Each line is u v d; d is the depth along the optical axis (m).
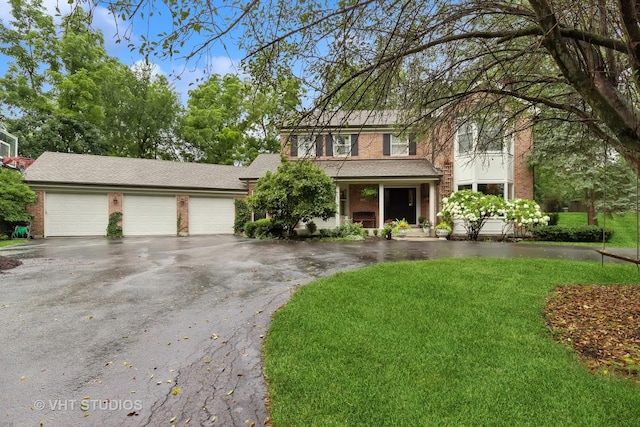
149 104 27.55
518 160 14.55
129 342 3.70
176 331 3.99
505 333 3.71
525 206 13.25
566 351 3.29
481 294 5.15
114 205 16.44
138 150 28.33
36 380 2.94
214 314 4.55
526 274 6.46
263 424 2.35
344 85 3.88
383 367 2.99
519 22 4.18
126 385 2.87
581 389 2.62
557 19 3.01
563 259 8.38
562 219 18.27
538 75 4.66
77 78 23.19
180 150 29.67
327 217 14.24
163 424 2.37
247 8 2.89
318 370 2.96
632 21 2.63
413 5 3.54
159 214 17.41
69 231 15.75
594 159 6.94
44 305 4.92
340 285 5.69
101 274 7.01
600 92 3.35
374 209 17.23
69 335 3.87
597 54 3.45
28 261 8.65
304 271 7.23
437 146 6.22
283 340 3.59
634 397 2.50
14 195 14.16
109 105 26.61
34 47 23.16
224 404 2.60
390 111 6.10
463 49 4.54
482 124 5.80
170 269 7.53
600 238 13.09
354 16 3.37
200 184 18.33
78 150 23.64
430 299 4.91
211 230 18.58
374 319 4.14
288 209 14.12
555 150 7.23
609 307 4.56
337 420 2.32
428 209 16.39
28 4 22.70
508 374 2.85
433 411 2.38
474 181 14.52
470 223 13.98
